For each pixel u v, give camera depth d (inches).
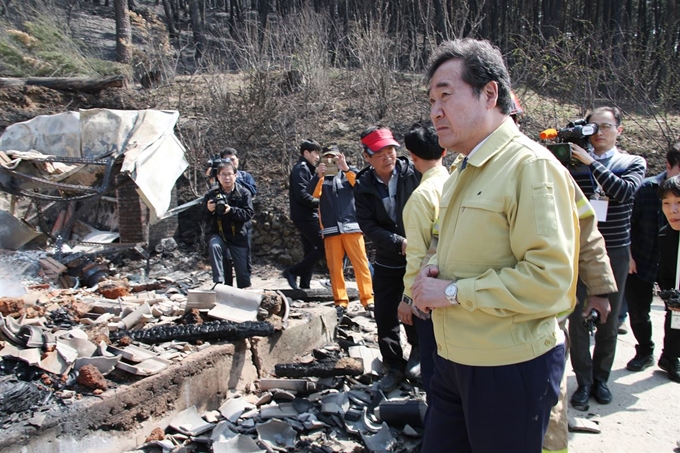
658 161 375.9
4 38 512.1
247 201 231.8
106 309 167.2
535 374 74.7
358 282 224.5
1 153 281.6
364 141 151.8
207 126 421.4
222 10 1015.0
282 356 166.6
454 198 80.8
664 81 449.7
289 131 417.4
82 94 435.2
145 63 547.2
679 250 141.4
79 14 930.7
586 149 149.4
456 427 83.6
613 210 145.4
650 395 152.9
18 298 155.2
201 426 130.6
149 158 300.7
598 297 94.1
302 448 126.0
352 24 532.7
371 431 129.0
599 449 127.8
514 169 73.9
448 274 79.2
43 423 107.9
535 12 623.8
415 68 495.5
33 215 339.9
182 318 160.9
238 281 233.0
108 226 335.3
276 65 467.8
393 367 153.6
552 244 69.9
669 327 160.9
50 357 126.8
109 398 118.2
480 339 75.1
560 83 440.5
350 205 222.7
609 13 637.3
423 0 566.3
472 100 75.6
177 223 365.1
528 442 75.0
